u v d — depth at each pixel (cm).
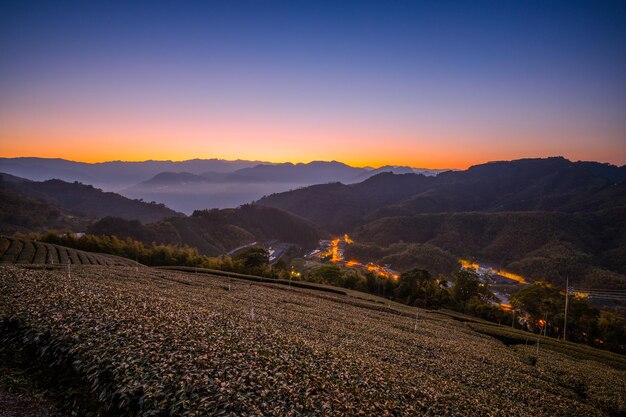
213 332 2589
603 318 9150
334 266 13250
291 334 3528
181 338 2314
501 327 8738
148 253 12344
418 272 12294
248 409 1648
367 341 4188
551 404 3064
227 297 5984
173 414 1563
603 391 3816
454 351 4572
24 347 2103
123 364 1861
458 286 12300
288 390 1897
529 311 10325
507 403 2772
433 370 3419
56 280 3622
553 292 10825
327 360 2575
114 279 6038
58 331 2167
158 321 2575
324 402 1870
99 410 1672
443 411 2170
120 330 2267
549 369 4506
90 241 12281
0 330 2247
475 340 6212
